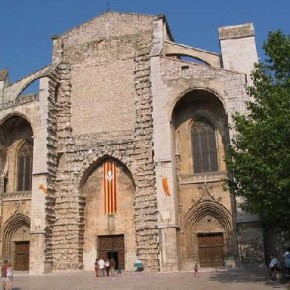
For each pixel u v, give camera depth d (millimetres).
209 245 36219
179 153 38562
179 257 34562
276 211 22688
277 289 19844
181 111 39969
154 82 38562
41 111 41188
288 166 21375
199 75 37500
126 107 41500
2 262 41125
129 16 44594
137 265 36344
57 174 41219
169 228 34344
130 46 43344
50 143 40844
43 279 31812
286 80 24641
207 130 39125
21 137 44844
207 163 38312
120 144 40438
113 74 43031
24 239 41969
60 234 39656
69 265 38781
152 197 37750
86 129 42219
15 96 46469
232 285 22406
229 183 25750
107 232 39844
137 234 37500
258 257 31719
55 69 43469
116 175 40969
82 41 45344
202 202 36594
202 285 23172
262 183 22438
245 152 23422
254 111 25438
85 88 43562
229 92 36281
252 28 40875
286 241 33125
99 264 33562
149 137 39406
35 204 38844
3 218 42344
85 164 41094
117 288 23656
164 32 43812
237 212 32938
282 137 21984
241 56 40094
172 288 22438
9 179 43906
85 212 41031
